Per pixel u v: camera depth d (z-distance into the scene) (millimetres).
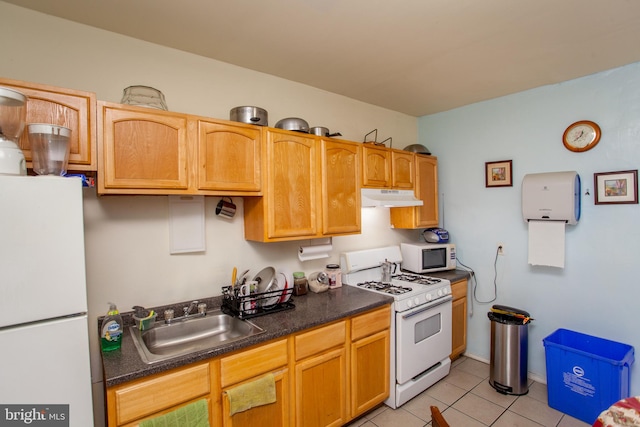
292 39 1858
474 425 2117
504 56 2102
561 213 2412
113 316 1528
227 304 1986
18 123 1157
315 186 2191
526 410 2279
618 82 2270
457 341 2959
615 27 1752
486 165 2979
